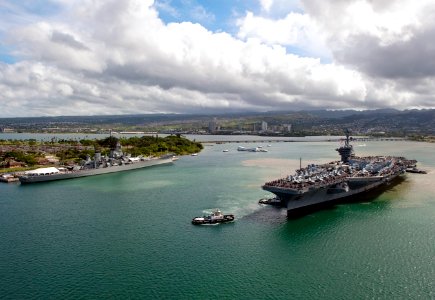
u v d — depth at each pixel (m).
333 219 132.00
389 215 136.50
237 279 88.00
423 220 129.88
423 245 106.56
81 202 160.62
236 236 115.81
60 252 104.31
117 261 98.25
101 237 115.94
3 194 178.25
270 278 88.31
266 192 176.00
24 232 120.94
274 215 137.38
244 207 148.62
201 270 92.75
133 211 144.75
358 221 129.38
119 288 84.19
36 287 84.81
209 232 119.44
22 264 96.75
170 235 117.25
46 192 182.38
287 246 107.31
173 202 158.25
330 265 94.69
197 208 148.12
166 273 91.31
